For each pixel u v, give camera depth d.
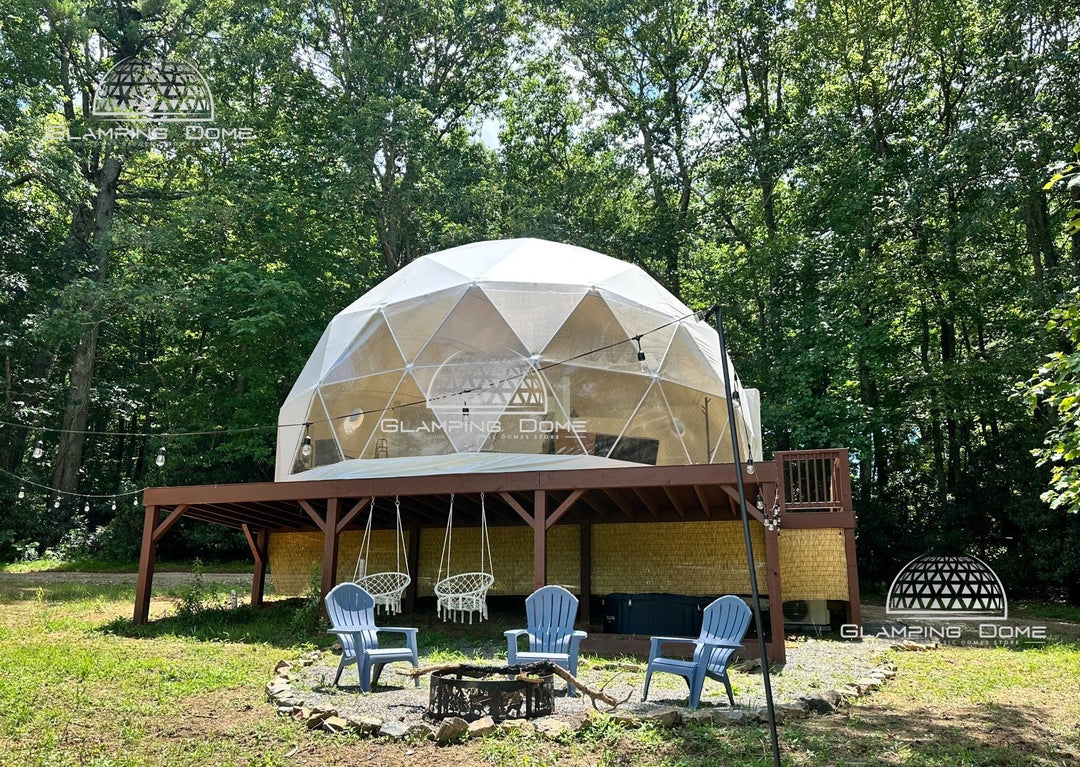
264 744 6.29
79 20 26.62
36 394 28.27
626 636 10.80
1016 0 20.00
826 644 11.76
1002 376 21.05
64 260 28.34
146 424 35.91
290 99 28.95
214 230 26.72
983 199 19.86
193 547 28.16
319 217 27.45
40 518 27.14
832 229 24.00
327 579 12.11
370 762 5.82
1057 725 7.11
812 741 6.31
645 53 27.66
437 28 29.41
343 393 14.86
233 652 10.34
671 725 6.61
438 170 26.70
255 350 25.89
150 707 7.33
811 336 22.62
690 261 29.03
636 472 10.73
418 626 13.38
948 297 23.53
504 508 13.92
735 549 13.46
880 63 23.69
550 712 6.86
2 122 25.19
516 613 14.77
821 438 21.20
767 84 27.94
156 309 24.94
